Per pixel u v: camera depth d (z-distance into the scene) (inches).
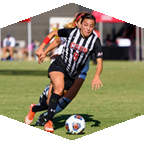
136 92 849.5
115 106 679.1
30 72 1293.1
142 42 2064.5
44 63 1801.2
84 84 988.6
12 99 731.4
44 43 516.7
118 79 1111.6
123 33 2188.7
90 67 1585.9
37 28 2325.3
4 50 2012.8
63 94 521.3
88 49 500.1
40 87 902.4
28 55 2074.3
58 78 490.9
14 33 2315.5
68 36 502.0
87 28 490.9
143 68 1529.3
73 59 498.6
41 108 522.6
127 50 2079.2
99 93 829.8
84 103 706.2
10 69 1409.9
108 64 1759.4
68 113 617.6
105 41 2246.6
